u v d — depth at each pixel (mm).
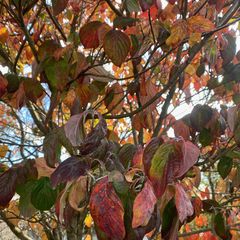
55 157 612
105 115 831
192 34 687
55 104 697
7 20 926
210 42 844
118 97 883
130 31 783
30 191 618
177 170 421
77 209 458
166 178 419
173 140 430
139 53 834
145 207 405
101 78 778
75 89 718
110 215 401
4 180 594
